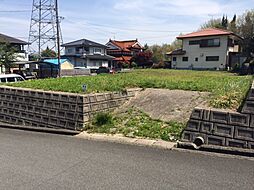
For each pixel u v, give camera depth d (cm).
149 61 4047
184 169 342
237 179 309
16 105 738
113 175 327
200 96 623
